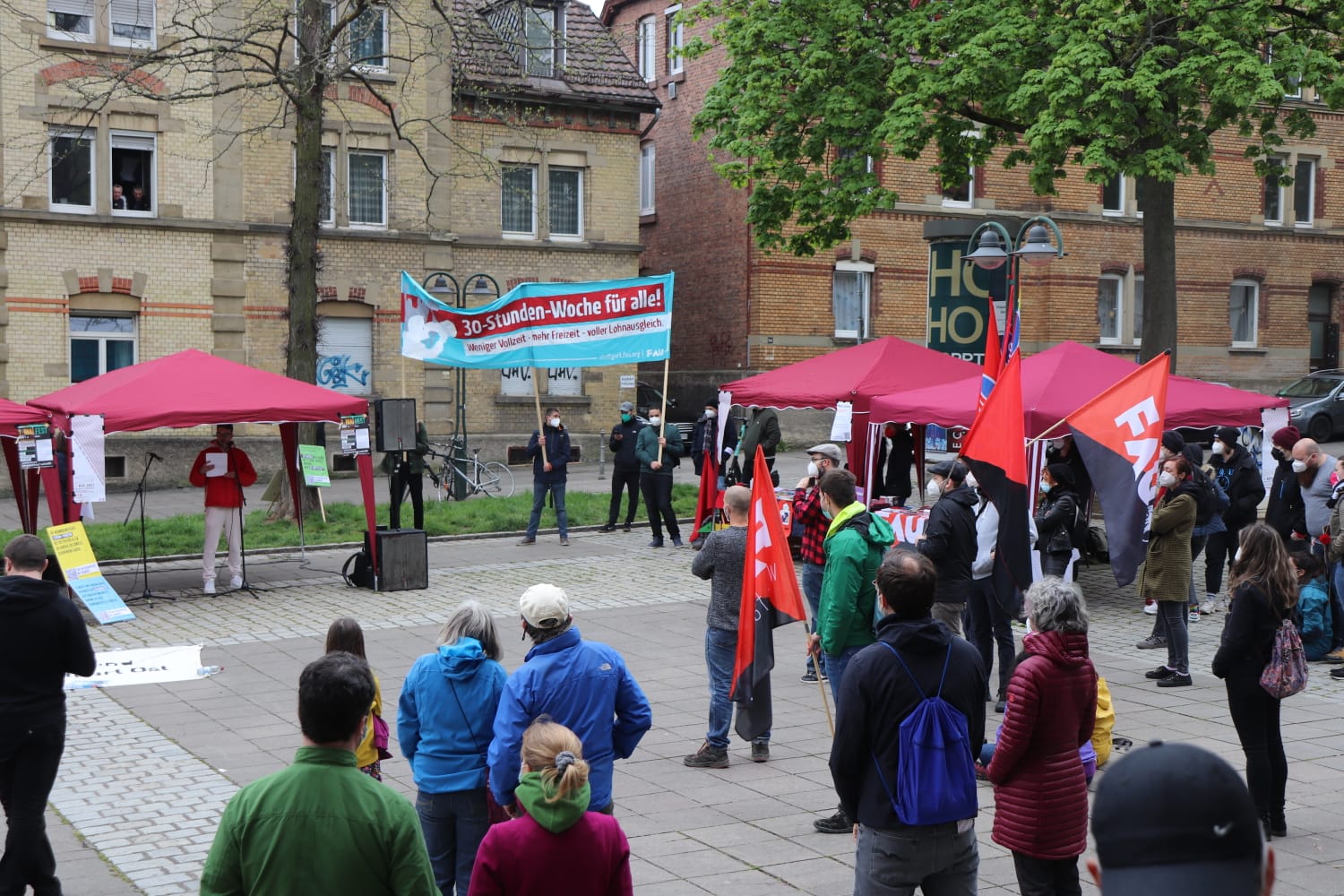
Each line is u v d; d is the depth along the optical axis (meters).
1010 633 10.11
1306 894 6.35
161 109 25.77
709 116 23.12
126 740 9.41
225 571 16.92
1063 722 5.33
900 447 18.62
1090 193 34.84
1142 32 18.89
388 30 28.20
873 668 5.00
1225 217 36.50
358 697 3.80
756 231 23.66
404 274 19.36
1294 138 37.12
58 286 25.09
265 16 25.34
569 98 30.02
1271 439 14.80
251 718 10.03
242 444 26.88
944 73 19.94
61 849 7.20
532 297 19.28
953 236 19.94
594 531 20.64
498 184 27.86
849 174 21.56
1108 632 13.38
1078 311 34.78
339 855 3.68
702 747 9.01
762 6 21.98
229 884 3.74
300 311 20.38
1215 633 13.23
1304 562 9.09
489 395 29.89
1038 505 13.53
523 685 5.45
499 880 4.13
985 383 12.03
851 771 5.04
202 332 26.45
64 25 24.97
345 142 27.97
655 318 19.30
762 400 18.16
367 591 15.57
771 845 7.20
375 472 28.39
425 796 5.67
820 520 10.41
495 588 15.80
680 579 16.44
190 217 26.20
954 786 4.95
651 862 6.93
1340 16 19.02
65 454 14.61
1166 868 1.75
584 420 30.95
